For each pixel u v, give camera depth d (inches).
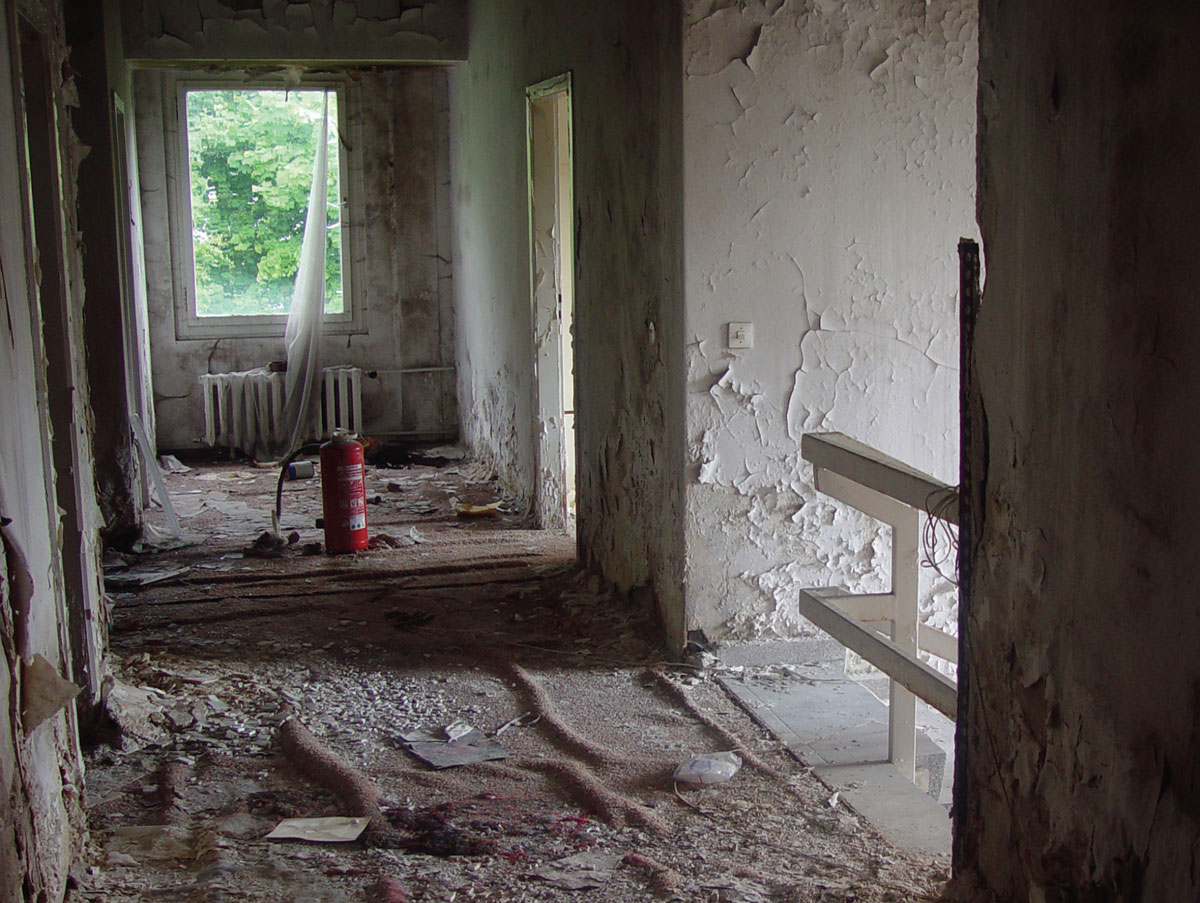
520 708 150.9
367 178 354.0
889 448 167.8
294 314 348.2
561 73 210.1
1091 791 75.0
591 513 207.3
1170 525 65.3
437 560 224.5
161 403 348.8
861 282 163.9
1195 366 62.5
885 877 103.5
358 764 132.8
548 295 242.2
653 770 130.0
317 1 287.1
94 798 123.2
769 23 155.7
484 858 108.8
